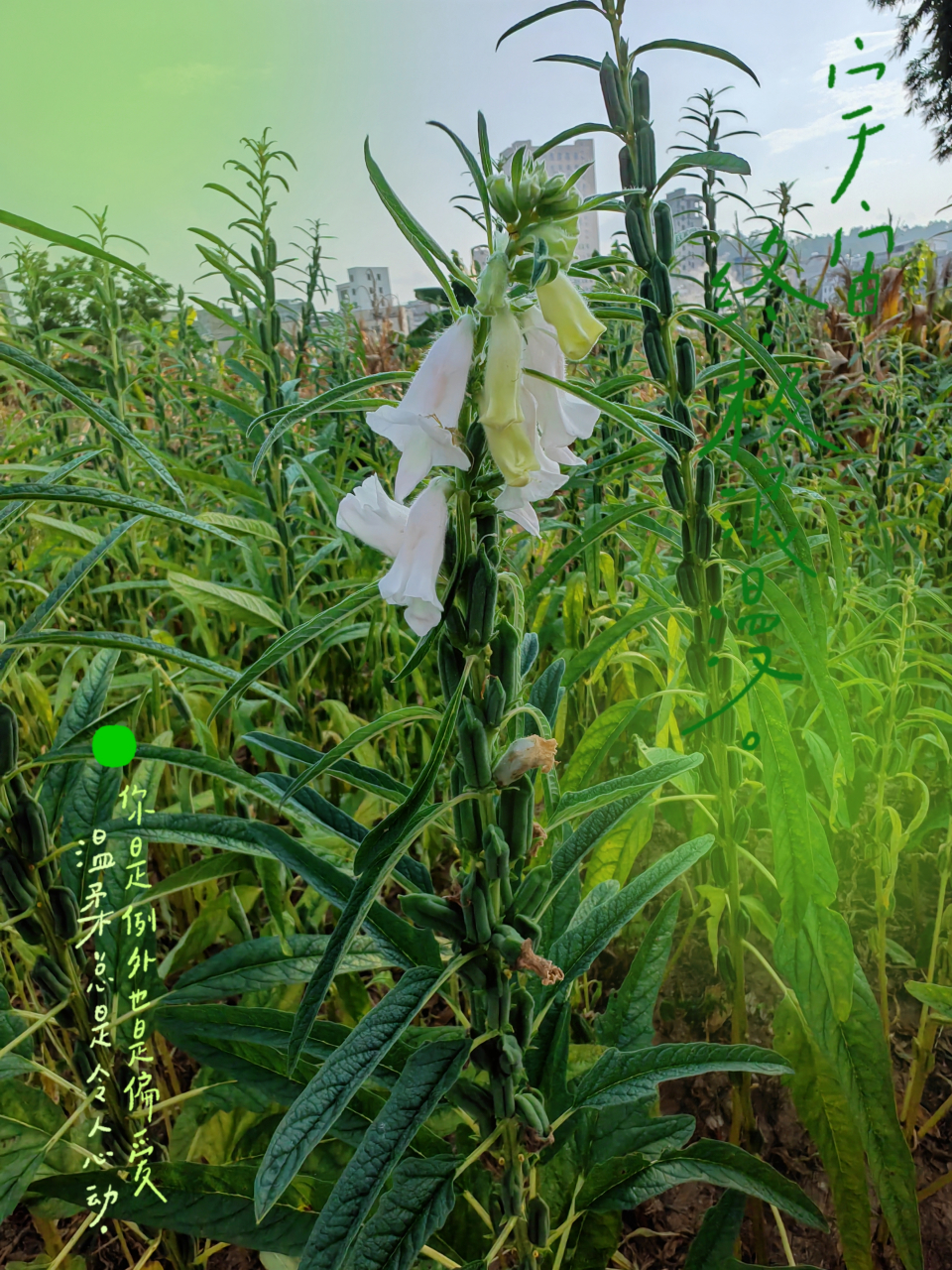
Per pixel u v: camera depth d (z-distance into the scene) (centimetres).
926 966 193
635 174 126
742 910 149
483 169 68
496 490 71
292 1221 103
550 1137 85
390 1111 75
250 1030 108
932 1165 160
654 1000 126
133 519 95
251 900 177
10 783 100
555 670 103
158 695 166
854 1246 125
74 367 291
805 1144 167
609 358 236
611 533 212
